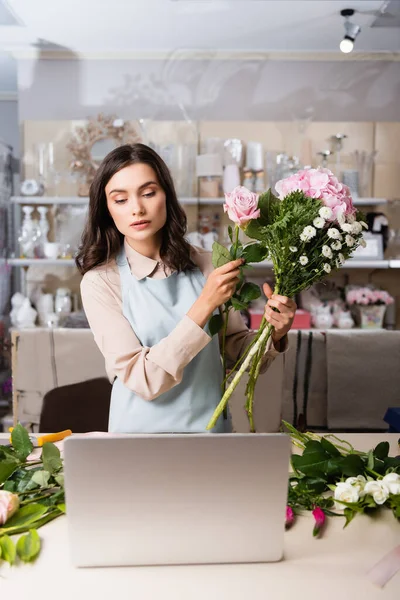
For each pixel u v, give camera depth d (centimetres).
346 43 355
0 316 439
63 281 418
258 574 82
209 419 135
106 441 78
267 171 401
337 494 98
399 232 405
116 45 418
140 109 433
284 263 105
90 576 81
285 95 433
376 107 435
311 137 417
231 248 115
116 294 137
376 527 95
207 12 356
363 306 401
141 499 81
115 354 126
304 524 96
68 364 266
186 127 416
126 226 126
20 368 268
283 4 344
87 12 354
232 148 405
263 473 81
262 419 207
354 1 340
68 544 90
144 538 83
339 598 76
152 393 121
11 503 93
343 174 404
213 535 83
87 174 407
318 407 271
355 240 105
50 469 105
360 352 266
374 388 267
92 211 137
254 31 390
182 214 140
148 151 129
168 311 136
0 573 82
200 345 117
